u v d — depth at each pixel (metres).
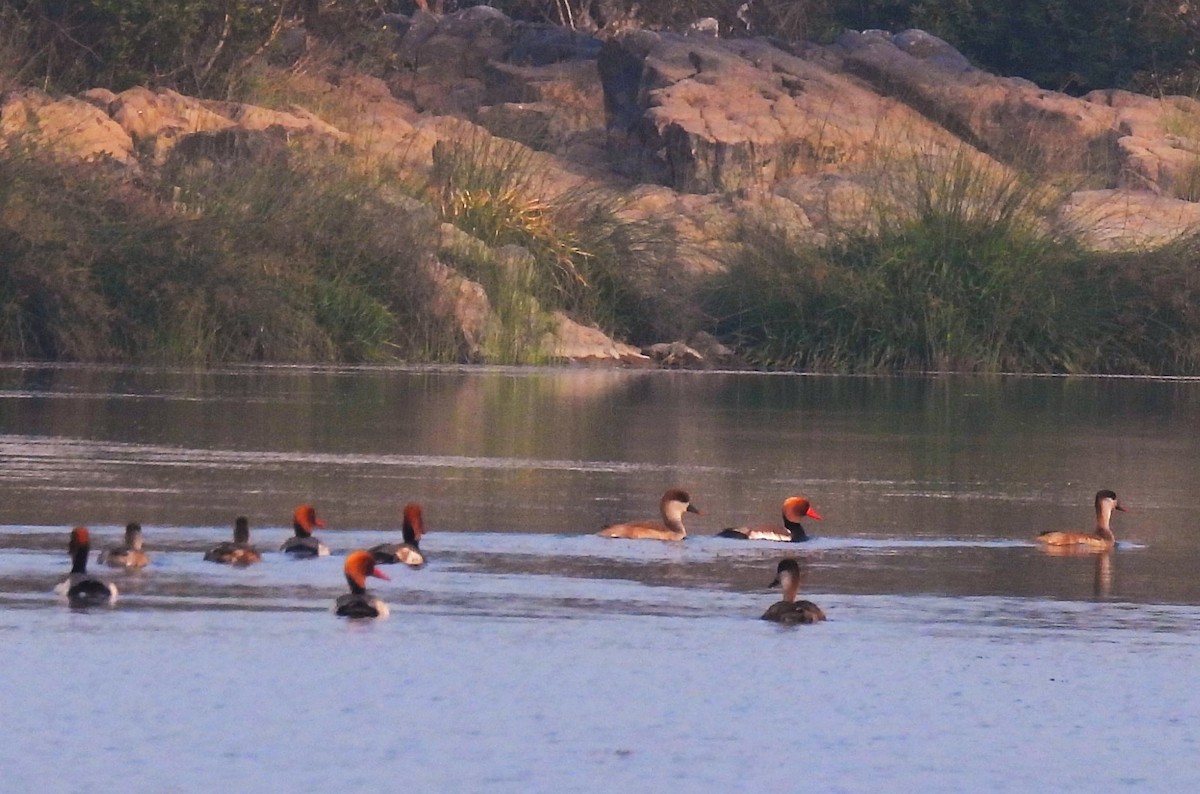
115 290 29.22
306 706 10.26
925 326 31.69
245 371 28.12
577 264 32.69
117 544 14.34
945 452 21.14
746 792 9.10
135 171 31.05
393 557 13.94
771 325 32.22
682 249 33.56
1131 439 22.77
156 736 9.72
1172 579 14.16
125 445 19.95
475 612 12.42
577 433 22.02
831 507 17.19
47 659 11.04
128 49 36.75
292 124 34.56
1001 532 16.14
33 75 36.00
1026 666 11.38
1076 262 32.88
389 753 9.53
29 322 29.09
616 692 10.63
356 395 25.30
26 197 29.22
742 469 19.41
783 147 37.81
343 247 30.83
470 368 29.92
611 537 15.27
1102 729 10.19
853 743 9.86
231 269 29.48
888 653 11.61
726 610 12.69
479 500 17.00
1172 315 32.34
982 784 9.30
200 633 11.70
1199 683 11.08
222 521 15.57
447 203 33.12
